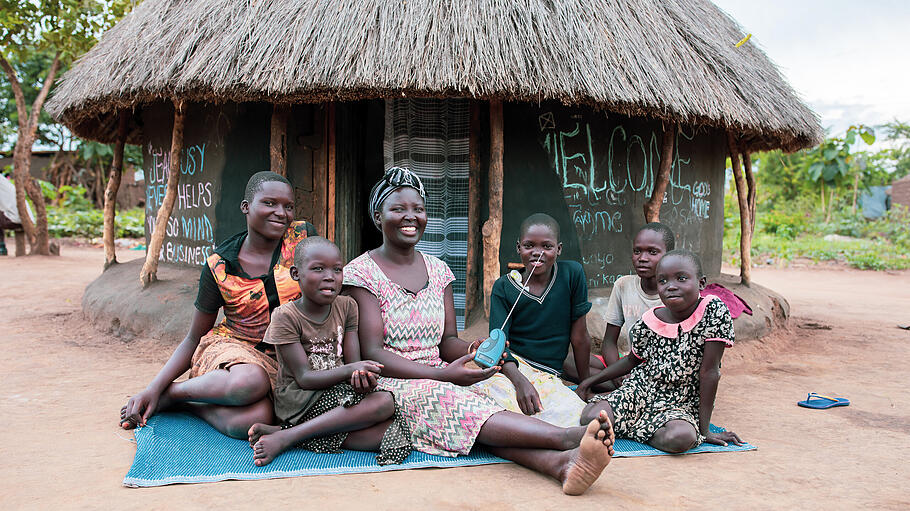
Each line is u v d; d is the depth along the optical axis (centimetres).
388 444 265
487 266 478
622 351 461
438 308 310
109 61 528
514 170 521
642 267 349
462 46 438
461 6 463
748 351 518
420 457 269
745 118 523
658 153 593
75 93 552
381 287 298
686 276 285
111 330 539
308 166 548
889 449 292
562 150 532
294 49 449
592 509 220
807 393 402
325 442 276
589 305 354
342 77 430
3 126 2339
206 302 319
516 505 222
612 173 561
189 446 276
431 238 515
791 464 270
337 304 289
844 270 1409
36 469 253
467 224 515
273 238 319
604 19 491
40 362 447
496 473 254
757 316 567
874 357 522
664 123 525
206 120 580
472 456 271
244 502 223
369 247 694
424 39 445
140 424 302
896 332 644
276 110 504
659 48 506
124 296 550
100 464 260
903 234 1752
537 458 252
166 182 634
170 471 249
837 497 234
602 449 221
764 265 1495
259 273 319
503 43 444
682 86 491
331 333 284
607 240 561
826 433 317
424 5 464
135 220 1880
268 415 290
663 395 300
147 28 527
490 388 314
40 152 2558
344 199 571
